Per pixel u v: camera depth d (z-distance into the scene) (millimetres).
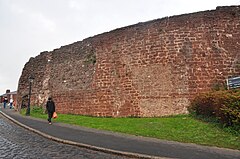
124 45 21688
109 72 21766
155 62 20000
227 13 20094
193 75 18828
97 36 23672
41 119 20641
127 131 14109
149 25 20984
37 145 10961
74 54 25375
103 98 21422
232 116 12266
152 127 14820
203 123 14359
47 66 28312
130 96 20172
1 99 66000
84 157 9109
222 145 10719
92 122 17781
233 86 16984
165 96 18953
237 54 19188
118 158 9133
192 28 19875
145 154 9273
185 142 11430
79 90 23391
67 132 14078
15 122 18625
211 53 19156
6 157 8680
